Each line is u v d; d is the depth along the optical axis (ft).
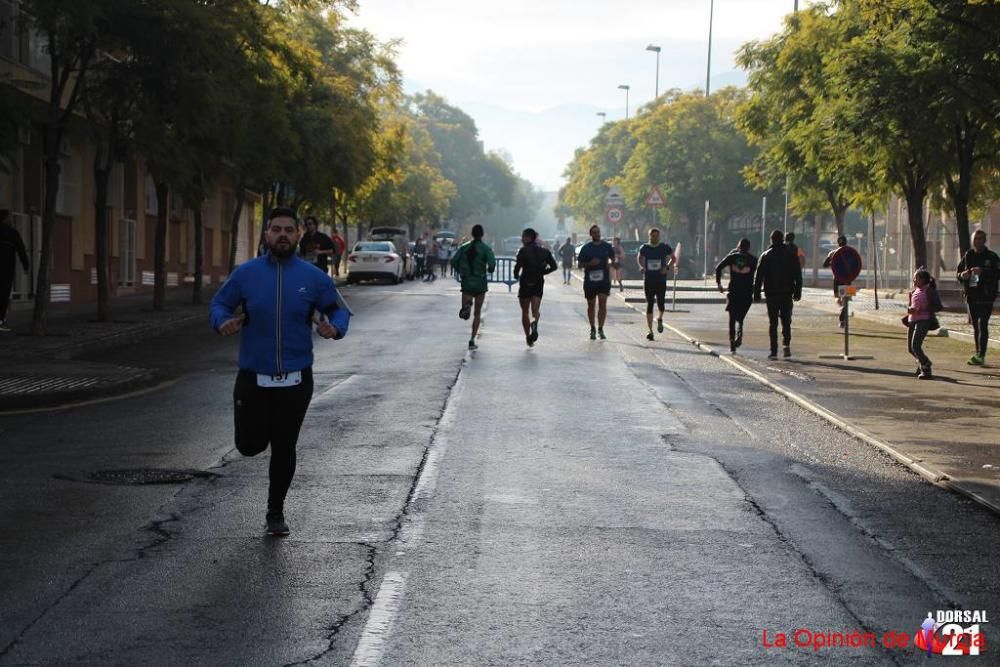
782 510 72.33
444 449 91.86
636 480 80.94
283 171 322.14
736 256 178.09
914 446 94.84
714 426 106.42
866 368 158.10
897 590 55.36
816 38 279.49
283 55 243.19
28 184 253.65
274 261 64.34
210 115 188.65
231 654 45.44
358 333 207.72
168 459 86.74
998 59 177.27
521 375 143.74
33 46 229.25
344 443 94.32
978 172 253.24
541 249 182.80
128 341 191.62
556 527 67.00
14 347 164.86
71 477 80.02
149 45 178.91
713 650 46.57
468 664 44.68
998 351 184.75
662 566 59.00
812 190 345.31
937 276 371.15
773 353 170.81
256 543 62.49
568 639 47.67
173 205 361.71
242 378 64.08
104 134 220.84
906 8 186.29
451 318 247.50
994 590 55.52
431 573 57.21
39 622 49.08
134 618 49.73
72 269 279.90
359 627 48.88
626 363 161.17
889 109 199.31
